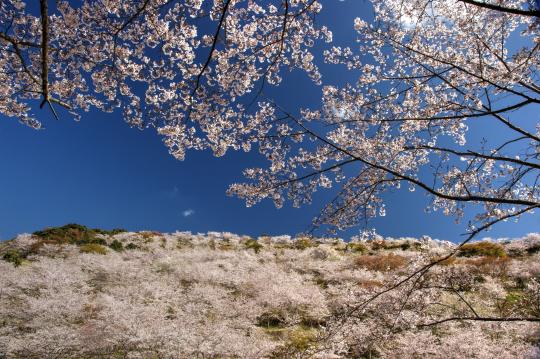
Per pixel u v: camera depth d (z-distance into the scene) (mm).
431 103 6539
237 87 6078
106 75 5770
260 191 6129
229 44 5777
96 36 5531
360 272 14547
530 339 8016
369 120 6355
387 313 6426
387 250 21734
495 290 10758
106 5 5176
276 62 6035
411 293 6020
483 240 22156
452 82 6270
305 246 22125
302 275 15289
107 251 19125
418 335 7738
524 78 5824
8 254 15609
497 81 5781
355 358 7984
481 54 6344
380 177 6191
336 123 6379
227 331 9078
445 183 6848
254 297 12305
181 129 6102
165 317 10172
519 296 10883
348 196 6238
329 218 6047
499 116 5492
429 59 6656
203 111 5914
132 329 8352
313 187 6148
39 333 8172
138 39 5613
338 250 21938
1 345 7914
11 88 6070
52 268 13062
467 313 6457
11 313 9758
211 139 6250
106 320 8773
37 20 5500
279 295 11352
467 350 7281
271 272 14305
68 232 22453
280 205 6328
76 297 10383
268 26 5883
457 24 6535
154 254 18469
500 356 7074
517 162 5125
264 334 9906
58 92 6082
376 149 6344
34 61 5730
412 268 6336
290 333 9766
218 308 10812
